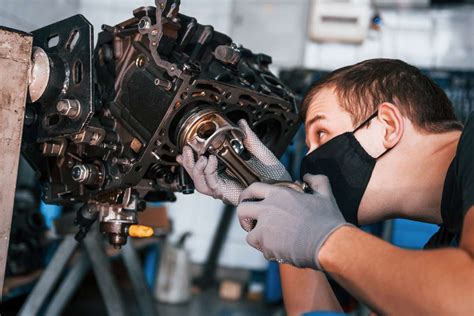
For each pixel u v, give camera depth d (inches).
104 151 33.6
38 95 32.4
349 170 34.1
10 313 89.4
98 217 38.0
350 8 117.9
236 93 33.2
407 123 33.5
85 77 31.4
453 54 119.0
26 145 36.0
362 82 34.6
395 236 103.4
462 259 22.4
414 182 33.8
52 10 118.8
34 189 92.0
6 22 102.6
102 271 76.8
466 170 26.0
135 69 32.5
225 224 132.3
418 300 22.3
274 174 33.4
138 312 104.4
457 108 113.4
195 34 35.3
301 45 125.7
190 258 123.8
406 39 121.0
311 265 26.8
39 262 83.4
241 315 109.3
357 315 73.9
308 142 36.7
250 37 128.8
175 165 35.1
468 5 118.0
